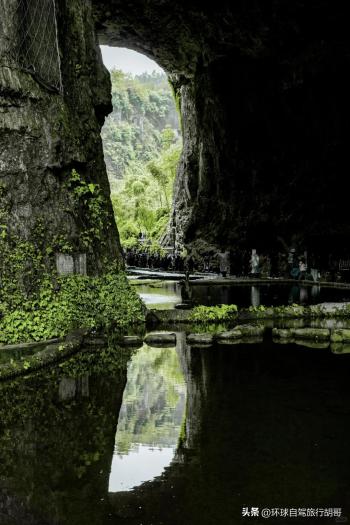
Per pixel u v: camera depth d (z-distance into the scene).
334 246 33.44
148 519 3.93
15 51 11.40
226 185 39.31
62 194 12.17
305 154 34.09
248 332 11.91
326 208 33.97
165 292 22.27
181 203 46.38
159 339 10.96
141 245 55.66
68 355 9.62
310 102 32.50
